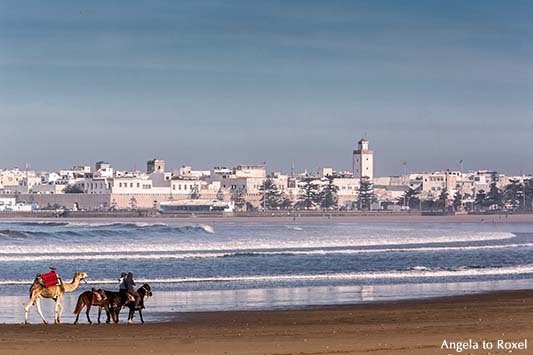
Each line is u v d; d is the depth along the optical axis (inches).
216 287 6023.6
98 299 4015.8
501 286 6053.2
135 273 7440.9
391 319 4062.5
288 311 4534.9
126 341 3277.6
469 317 4104.3
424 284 6210.6
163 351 2992.1
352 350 2965.1
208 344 3161.9
